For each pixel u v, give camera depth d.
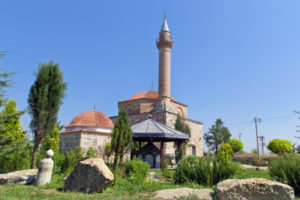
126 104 37.00
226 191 7.39
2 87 12.77
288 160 10.60
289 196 7.02
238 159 38.12
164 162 16.48
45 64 15.02
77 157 15.15
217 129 45.47
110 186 9.55
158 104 32.19
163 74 33.16
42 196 8.05
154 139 19.12
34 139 14.20
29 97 14.20
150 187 9.65
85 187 9.12
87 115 30.77
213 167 11.42
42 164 10.70
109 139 27.56
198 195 7.94
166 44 33.88
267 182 7.32
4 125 16.75
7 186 9.80
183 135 17.45
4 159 14.01
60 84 15.12
